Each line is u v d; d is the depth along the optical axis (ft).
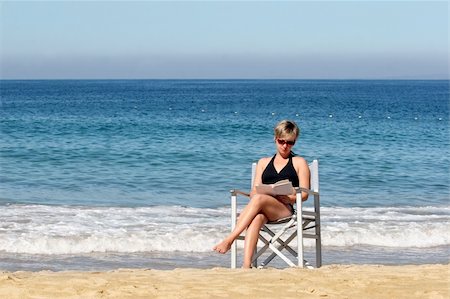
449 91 436.76
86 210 49.47
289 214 27.86
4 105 211.00
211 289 21.90
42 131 104.12
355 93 384.47
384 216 50.11
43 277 23.50
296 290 22.00
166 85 638.12
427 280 24.08
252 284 22.68
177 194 57.72
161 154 80.33
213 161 76.18
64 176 65.46
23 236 39.65
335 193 60.13
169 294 21.25
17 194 56.03
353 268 26.50
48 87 524.93
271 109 197.77
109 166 71.77
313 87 562.66
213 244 39.91
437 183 66.23
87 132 103.81
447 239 43.42
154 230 42.68
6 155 77.82
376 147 93.09
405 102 254.68
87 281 22.72
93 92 385.29
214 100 267.59
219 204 53.67
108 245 39.06
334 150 88.84
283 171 28.45
